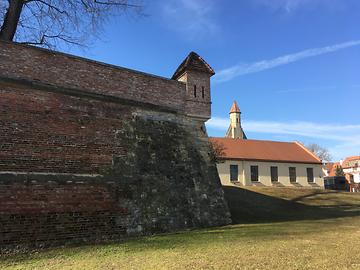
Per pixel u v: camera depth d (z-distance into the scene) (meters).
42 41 20.09
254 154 47.28
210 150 18.11
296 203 29.23
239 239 12.34
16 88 12.73
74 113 13.88
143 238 12.93
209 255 9.72
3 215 10.91
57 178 12.41
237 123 87.06
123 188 13.99
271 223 17.50
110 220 13.13
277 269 8.26
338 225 16.80
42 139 12.70
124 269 8.50
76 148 13.43
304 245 11.09
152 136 16.03
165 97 17.09
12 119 12.27
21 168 11.91
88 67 14.82
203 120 18.28
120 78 15.72
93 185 13.20
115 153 14.47
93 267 8.75
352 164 94.19
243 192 31.52
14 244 10.86
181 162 16.52
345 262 8.85
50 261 9.55
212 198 16.81
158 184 15.15
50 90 13.52
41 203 11.75
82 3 19.27
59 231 11.84
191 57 18.56
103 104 14.88
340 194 37.84
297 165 49.44
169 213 14.84
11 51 13.00
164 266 8.65
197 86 18.33
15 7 18.41
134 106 15.91
